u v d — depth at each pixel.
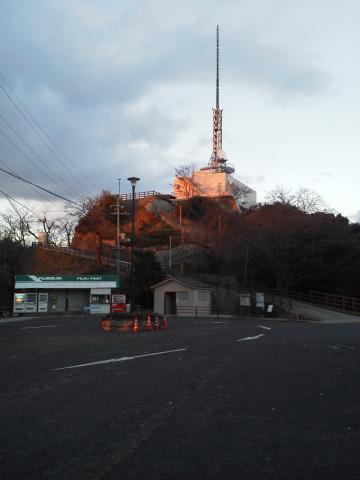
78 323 33.72
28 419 6.93
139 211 89.19
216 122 108.12
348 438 6.04
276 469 4.95
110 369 11.71
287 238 51.16
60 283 52.62
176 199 94.69
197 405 7.83
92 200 82.00
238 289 54.72
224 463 5.12
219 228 65.75
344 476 4.79
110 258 74.31
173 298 50.72
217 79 108.75
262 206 60.06
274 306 46.53
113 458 5.26
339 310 46.72
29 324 33.22
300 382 9.94
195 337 21.31
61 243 87.12
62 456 5.33
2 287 61.22
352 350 15.93
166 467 4.99
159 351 15.71
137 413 7.29
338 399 8.32
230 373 11.09
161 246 78.94
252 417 7.06
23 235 62.31
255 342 18.78
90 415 7.16
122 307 38.19
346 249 53.38
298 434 6.20
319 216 54.12
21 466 5.02
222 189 95.50
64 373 11.16
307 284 57.53
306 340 19.64
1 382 10.09
